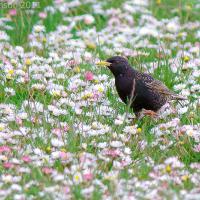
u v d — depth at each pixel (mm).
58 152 11570
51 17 18688
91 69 15438
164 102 14102
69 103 13516
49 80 14594
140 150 12297
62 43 16922
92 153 12070
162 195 10414
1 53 15758
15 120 12789
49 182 10828
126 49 16375
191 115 13406
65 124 12742
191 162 12328
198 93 14523
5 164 11117
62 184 10719
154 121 13594
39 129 12586
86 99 13617
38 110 13195
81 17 18625
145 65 15969
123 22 18906
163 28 18328
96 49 16750
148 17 18781
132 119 13750
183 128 12688
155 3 19953
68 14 19188
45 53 16484
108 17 19141
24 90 14406
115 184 10555
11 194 10484
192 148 12508
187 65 15297
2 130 12438
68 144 12070
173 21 18797
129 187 10656
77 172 11055
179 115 13586
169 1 20125
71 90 14109
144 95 13891
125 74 13984
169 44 17438
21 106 13570
